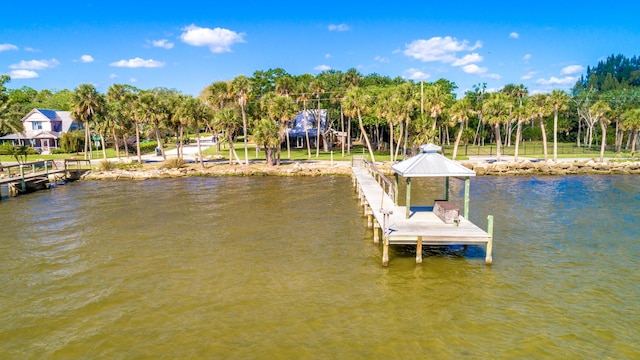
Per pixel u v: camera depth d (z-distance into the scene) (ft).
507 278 48.57
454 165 60.70
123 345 35.29
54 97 367.25
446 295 44.14
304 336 36.17
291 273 51.11
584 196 100.27
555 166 144.87
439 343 34.81
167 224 76.18
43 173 123.85
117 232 70.85
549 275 49.34
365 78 292.61
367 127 269.64
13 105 255.09
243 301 43.34
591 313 39.75
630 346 34.04
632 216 78.59
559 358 32.58
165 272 51.88
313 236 67.62
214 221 78.28
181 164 156.25
